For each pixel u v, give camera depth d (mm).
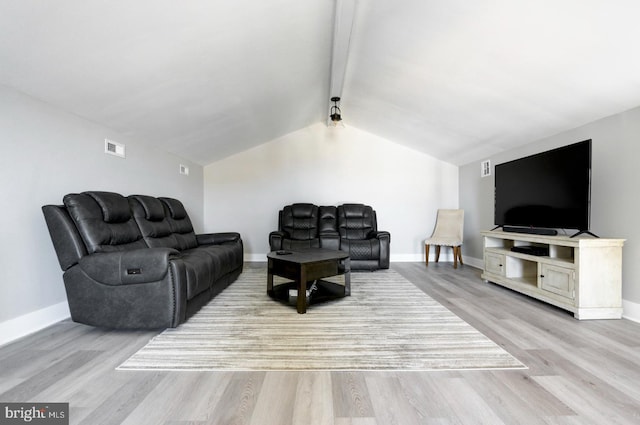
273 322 2303
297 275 2570
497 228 4148
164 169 4074
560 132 3152
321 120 5312
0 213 1949
